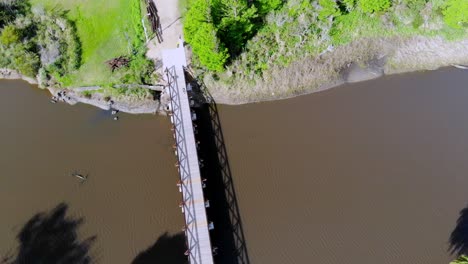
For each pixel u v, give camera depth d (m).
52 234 50.53
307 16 61.28
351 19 63.41
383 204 52.91
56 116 58.88
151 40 61.00
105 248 50.00
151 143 56.97
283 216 52.16
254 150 56.72
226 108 59.78
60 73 59.41
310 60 61.62
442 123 59.09
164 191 53.56
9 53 59.34
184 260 49.72
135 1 62.53
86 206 52.31
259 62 60.44
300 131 58.31
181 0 63.62
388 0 60.69
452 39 64.31
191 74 59.62
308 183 54.34
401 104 60.69
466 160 56.22
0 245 49.84
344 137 57.84
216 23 55.56
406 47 63.94
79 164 55.06
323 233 51.12
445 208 52.72
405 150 56.81
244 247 50.53
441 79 62.97
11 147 56.25
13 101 59.88
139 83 58.94
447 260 49.62
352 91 61.66
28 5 62.16
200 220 49.03
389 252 50.09
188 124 55.25
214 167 55.50
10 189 53.06
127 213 52.03
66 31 60.69
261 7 60.06
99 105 59.19
